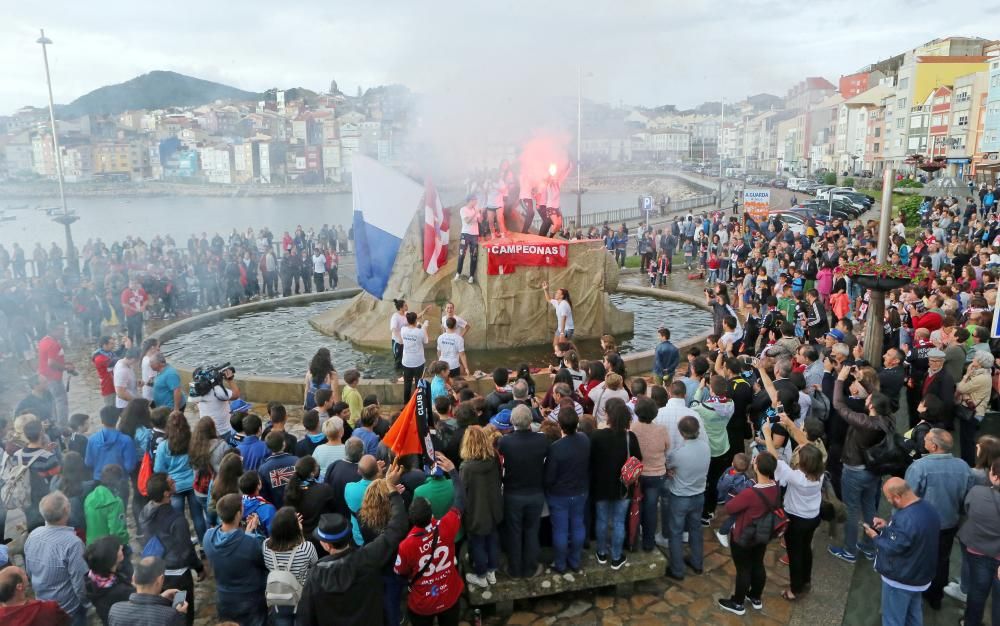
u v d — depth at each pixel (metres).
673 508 7.20
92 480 7.54
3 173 182.25
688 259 30.16
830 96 120.00
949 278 15.03
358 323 17.61
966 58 78.88
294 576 5.52
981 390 8.79
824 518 8.20
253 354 16.36
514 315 16.41
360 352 16.36
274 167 179.75
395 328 13.29
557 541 6.79
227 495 5.71
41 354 12.16
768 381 8.36
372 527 5.52
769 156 140.50
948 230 25.55
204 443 7.39
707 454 7.07
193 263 23.94
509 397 8.69
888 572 5.85
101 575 5.52
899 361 9.21
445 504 6.22
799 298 14.63
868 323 11.72
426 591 5.66
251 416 7.43
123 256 26.80
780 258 20.58
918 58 79.88
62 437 9.21
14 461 7.45
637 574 7.00
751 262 21.98
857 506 7.50
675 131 181.38
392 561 5.62
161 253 26.36
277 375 14.63
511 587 6.66
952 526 6.55
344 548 5.15
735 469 7.38
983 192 34.44
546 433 6.99
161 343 17.48
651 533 7.30
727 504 6.62
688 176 107.00
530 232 19.02
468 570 6.92
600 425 8.23
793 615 6.73
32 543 5.78
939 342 10.34
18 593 4.86
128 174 187.00
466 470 6.27
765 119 142.75
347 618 5.03
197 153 188.88
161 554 5.96
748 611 6.80
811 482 6.73
